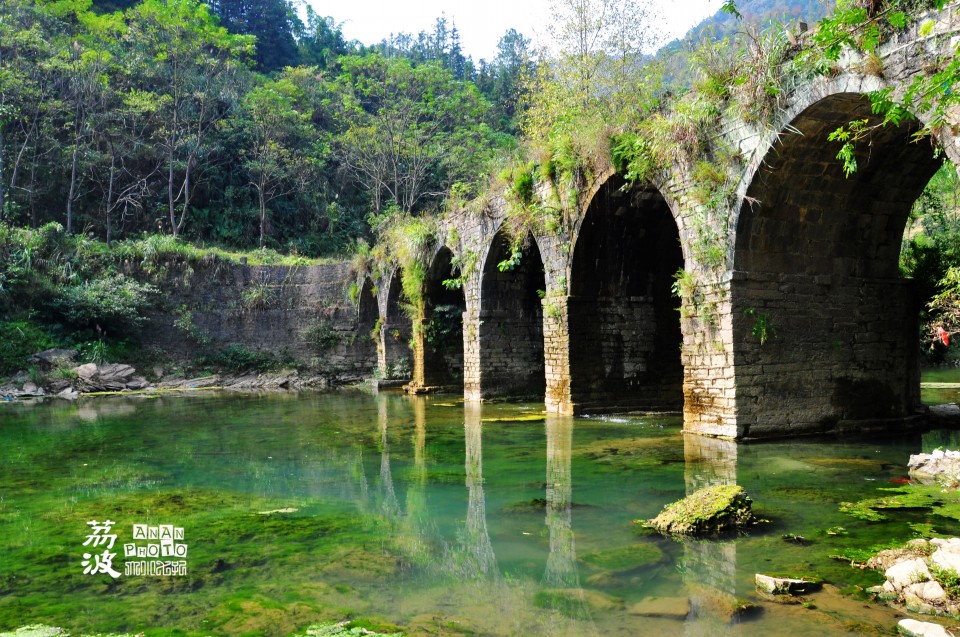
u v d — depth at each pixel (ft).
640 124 40.78
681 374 51.75
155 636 12.84
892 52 26.20
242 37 153.79
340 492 25.75
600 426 42.83
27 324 88.69
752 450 31.89
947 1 19.58
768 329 34.73
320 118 160.35
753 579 15.52
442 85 163.22
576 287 48.65
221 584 15.76
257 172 136.05
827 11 29.35
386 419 50.65
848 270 36.94
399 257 81.76
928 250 40.65
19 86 110.83
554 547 18.38
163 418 53.93
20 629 13.23
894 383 38.24
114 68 126.31
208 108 136.77
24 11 122.31
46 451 36.86
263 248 124.47
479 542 19.02
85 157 119.55
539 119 66.08
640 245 49.24
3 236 92.94
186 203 125.18
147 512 22.74
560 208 49.06
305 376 100.89
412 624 13.35
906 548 16.42
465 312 65.16
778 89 30.96
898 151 33.27
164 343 99.71
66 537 19.74
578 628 13.08
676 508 20.42
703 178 35.37
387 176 148.87
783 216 34.35
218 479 28.40
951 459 26.27
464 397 65.82
